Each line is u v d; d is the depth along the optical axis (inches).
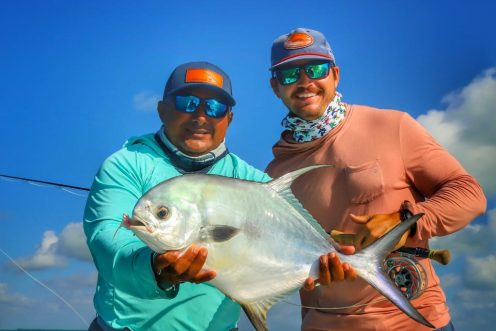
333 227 69.1
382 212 67.1
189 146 52.2
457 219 64.1
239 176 54.3
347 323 67.1
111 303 50.3
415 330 65.5
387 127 69.2
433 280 67.6
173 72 53.7
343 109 72.5
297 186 72.0
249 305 47.7
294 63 70.9
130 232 47.8
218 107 52.7
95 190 50.6
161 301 49.9
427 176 68.1
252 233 46.9
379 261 49.8
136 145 52.8
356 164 68.4
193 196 44.9
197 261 42.4
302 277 48.7
